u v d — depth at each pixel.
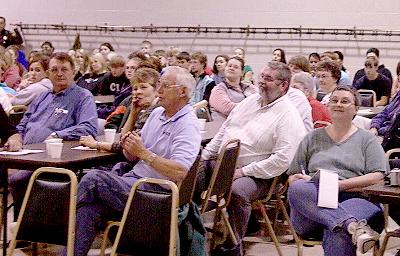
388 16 8.88
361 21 8.98
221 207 3.67
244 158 3.91
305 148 3.43
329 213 3.06
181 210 3.08
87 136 3.76
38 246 4.06
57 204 2.89
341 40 9.09
